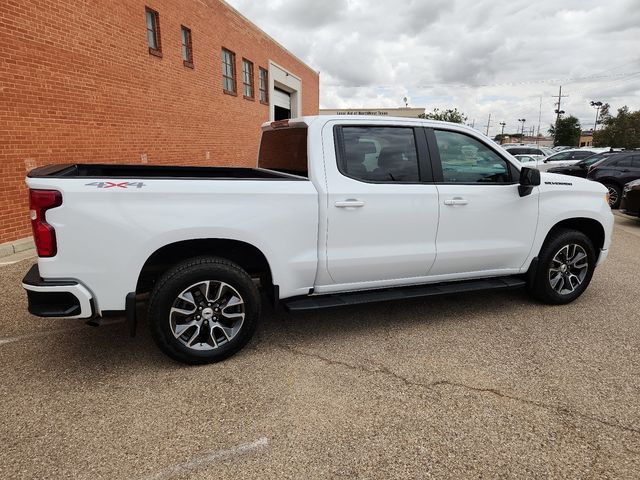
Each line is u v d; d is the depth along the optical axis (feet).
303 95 87.04
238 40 52.60
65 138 26.04
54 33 24.85
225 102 49.60
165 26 36.70
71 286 9.54
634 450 8.13
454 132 13.39
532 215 14.24
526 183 13.47
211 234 10.46
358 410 9.28
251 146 58.54
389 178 12.44
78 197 9.41
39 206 9.30
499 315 14.47
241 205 10.69
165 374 10.64
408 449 8.12
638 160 41.04
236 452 8.02
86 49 27.45
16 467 7.59
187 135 41.27
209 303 10.85
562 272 15.17
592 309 15.03
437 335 12.93
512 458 7.91
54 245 9.43
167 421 8.87
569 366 11.14
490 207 13.56
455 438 8.42
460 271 13.79
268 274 11.67
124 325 13.47
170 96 37.91
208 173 15.07
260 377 10.55
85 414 9.07
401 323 13.80
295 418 9.00
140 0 32.94
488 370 10.93
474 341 12.54
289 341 12.48
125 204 9.76
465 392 9.96
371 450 8.09
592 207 15.14
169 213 10.07
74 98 26.63
